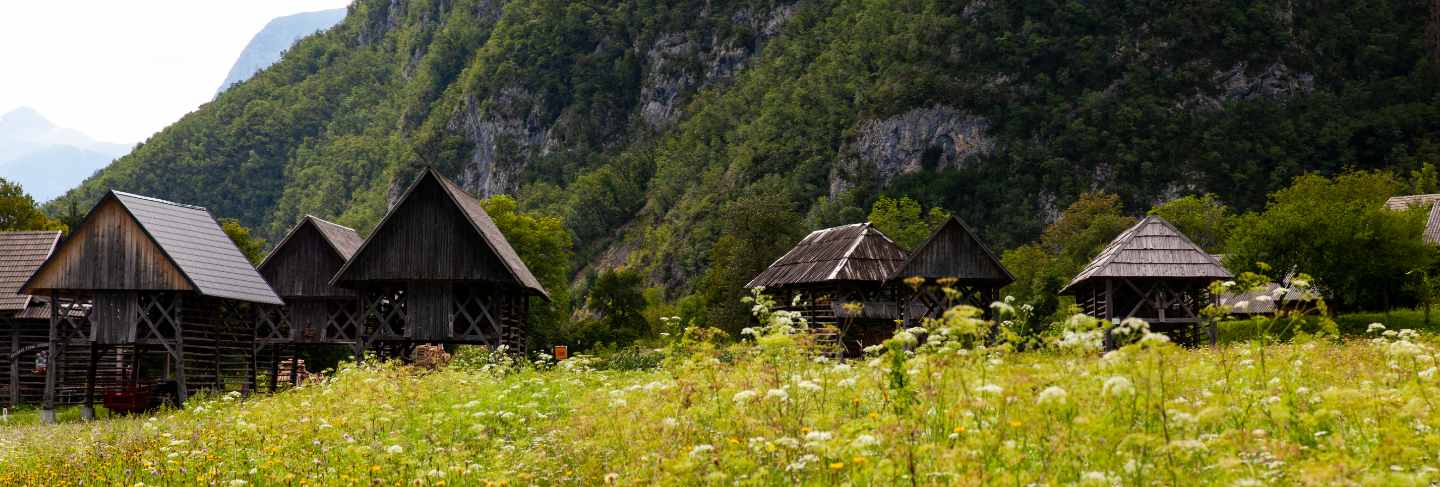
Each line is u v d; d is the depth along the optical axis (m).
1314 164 172.62
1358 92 184.75
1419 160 168.88
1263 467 10.62
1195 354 15.44
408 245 43.03
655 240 190.50
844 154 185.38
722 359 18.31
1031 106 181.38
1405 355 15.06
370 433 17.72
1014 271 104.62
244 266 43.25
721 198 189.38
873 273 46.81
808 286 48.62
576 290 191.75
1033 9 193.88
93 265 39.38
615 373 27.14
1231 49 187.50
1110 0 195.88
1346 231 56.09
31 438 24.23
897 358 11.97
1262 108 181.38
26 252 48.38
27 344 46.91
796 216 89.75
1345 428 12.04
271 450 16.58
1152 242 45.62
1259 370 13.24
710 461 12.31
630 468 13.42
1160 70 186.50
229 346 43.00
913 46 195.00
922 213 170.50
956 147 179.62
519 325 48.34
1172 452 10.04
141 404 38.16
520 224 78.19
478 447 16.75
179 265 39.25
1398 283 56.72
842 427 11.50
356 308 50.84
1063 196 168.25
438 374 23.89
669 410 14.48
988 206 170.88
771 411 13.70
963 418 11.19
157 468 16.94
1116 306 46.88
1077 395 10.63
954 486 9.87
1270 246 57.56
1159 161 172.50
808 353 16.52
